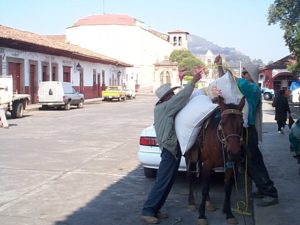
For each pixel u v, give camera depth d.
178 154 4.43
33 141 10.29
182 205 5.03
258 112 5.13
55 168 7.05
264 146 9.12
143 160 6.08
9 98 16.42
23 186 5.85
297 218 4.41
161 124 4.41
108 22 60.72
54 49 26.00
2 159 7.82
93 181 6.19
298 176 6.25
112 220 4.48
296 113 19.12
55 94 22.06
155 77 55.97
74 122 15.45
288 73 35.28
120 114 19.62
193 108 4.34
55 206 4.95
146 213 4.40
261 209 4.73
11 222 4.36
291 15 22.97
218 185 6.02
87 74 34.47
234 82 4.41
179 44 72.69
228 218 4.37
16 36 23.45
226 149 4.04
